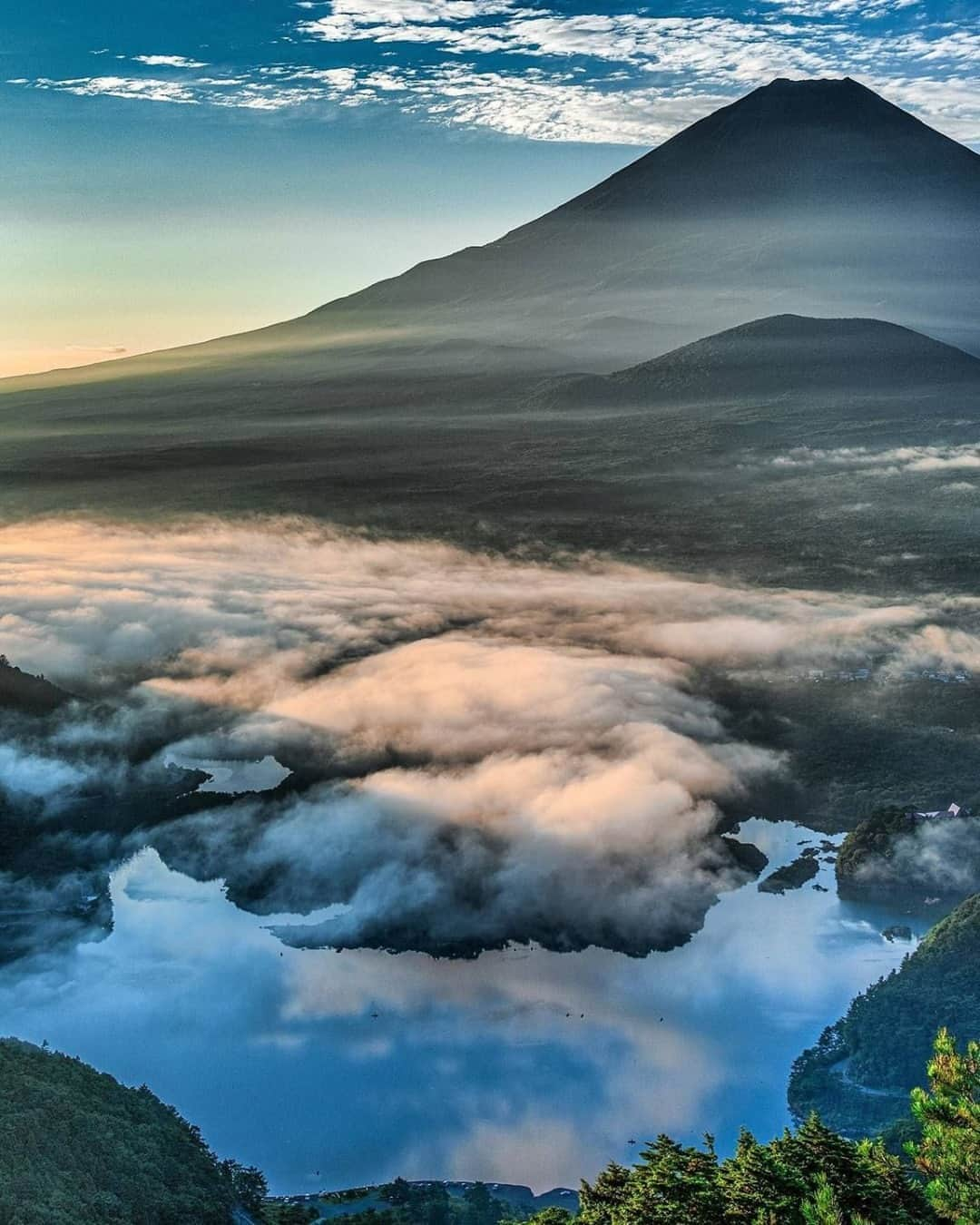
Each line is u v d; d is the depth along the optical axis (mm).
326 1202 140000
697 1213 68688
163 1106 134375
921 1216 63344
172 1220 108750
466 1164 151750
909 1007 163625
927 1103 60062
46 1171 105250
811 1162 67562
